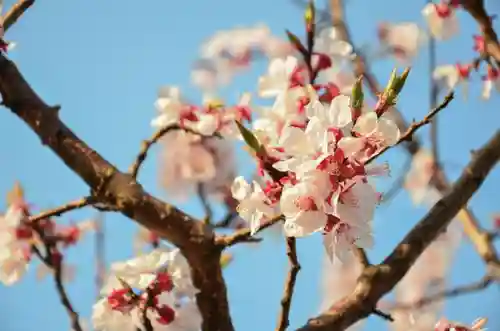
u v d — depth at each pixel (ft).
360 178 3.69
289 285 3.85
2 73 3.83
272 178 3.78
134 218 3.78
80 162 3.78
